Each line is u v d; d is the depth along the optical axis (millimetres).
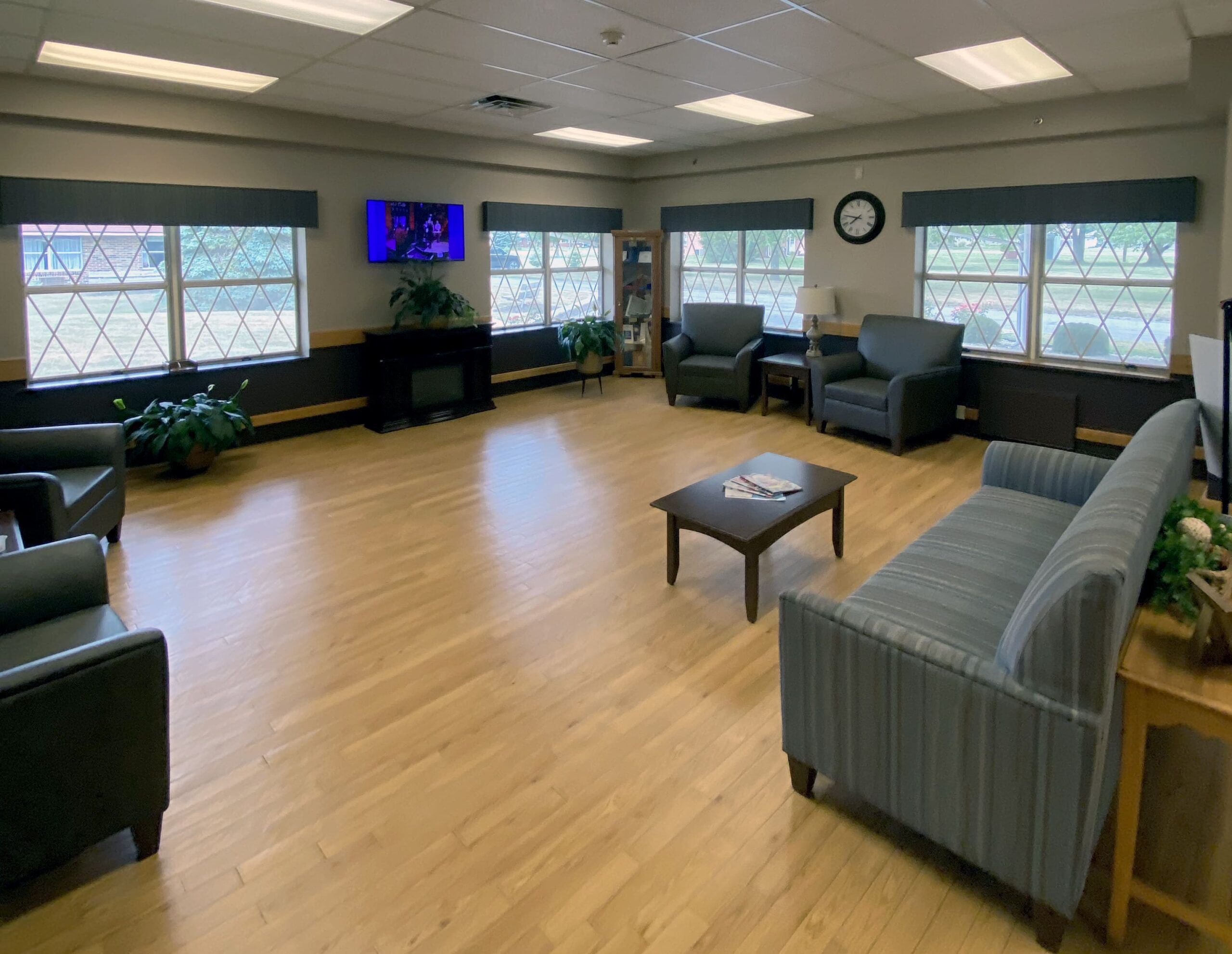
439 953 1722
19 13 3326
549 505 4629
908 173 6242
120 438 4055
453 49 3963
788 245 7438
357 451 5840
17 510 3156
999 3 3314
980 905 1838
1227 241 3938
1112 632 1525
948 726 1787
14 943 1750
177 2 3217
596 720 2570
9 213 4602
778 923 1791
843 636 1942
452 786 2258
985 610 2289
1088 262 5535
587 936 1759
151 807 1947
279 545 4043
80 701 1769
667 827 2094
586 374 7898
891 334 6141
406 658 2959
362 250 6434
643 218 8461
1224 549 1958
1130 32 3725
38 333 4961
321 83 4703
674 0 3260
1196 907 1780
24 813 1733
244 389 5902
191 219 5320
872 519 4312
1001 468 3350
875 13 3428
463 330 6801
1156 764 2270
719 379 6926
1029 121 5422
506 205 7340
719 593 3463
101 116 4754
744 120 6031
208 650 3016
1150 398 5266
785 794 2219
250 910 1839
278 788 2254
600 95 5086
